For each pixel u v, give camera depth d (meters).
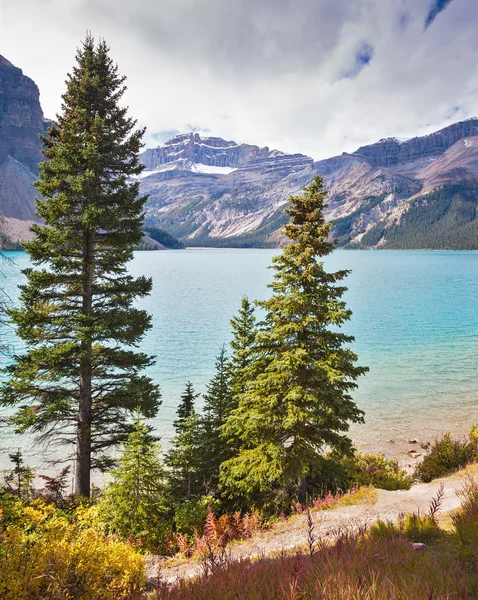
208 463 18.36
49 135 16.91
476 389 38.34
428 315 78.19
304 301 15.02
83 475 16.86
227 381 21.36
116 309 16.72
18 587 6.00
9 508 11.25
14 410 30.64
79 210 15.96
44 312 15.88
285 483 14.58
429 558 4.38
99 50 17.52
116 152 16.84
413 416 32.22
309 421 15.24
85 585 6.73
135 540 13.47
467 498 7.81
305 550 7.94
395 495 13.05
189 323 69.12
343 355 15.38
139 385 17.02
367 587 3.27
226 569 4.22
